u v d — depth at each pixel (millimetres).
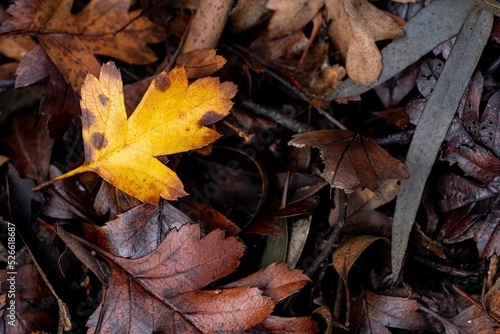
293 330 279
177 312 277
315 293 293
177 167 300
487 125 288
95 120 280
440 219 295
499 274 288
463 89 286
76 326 291
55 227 282
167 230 284
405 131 296
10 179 298
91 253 286
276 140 304
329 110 305
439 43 290
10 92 310
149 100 277
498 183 287
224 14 293
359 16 291
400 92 303
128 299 277
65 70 296
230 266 277
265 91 308
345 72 298
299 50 303
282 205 294
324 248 288
